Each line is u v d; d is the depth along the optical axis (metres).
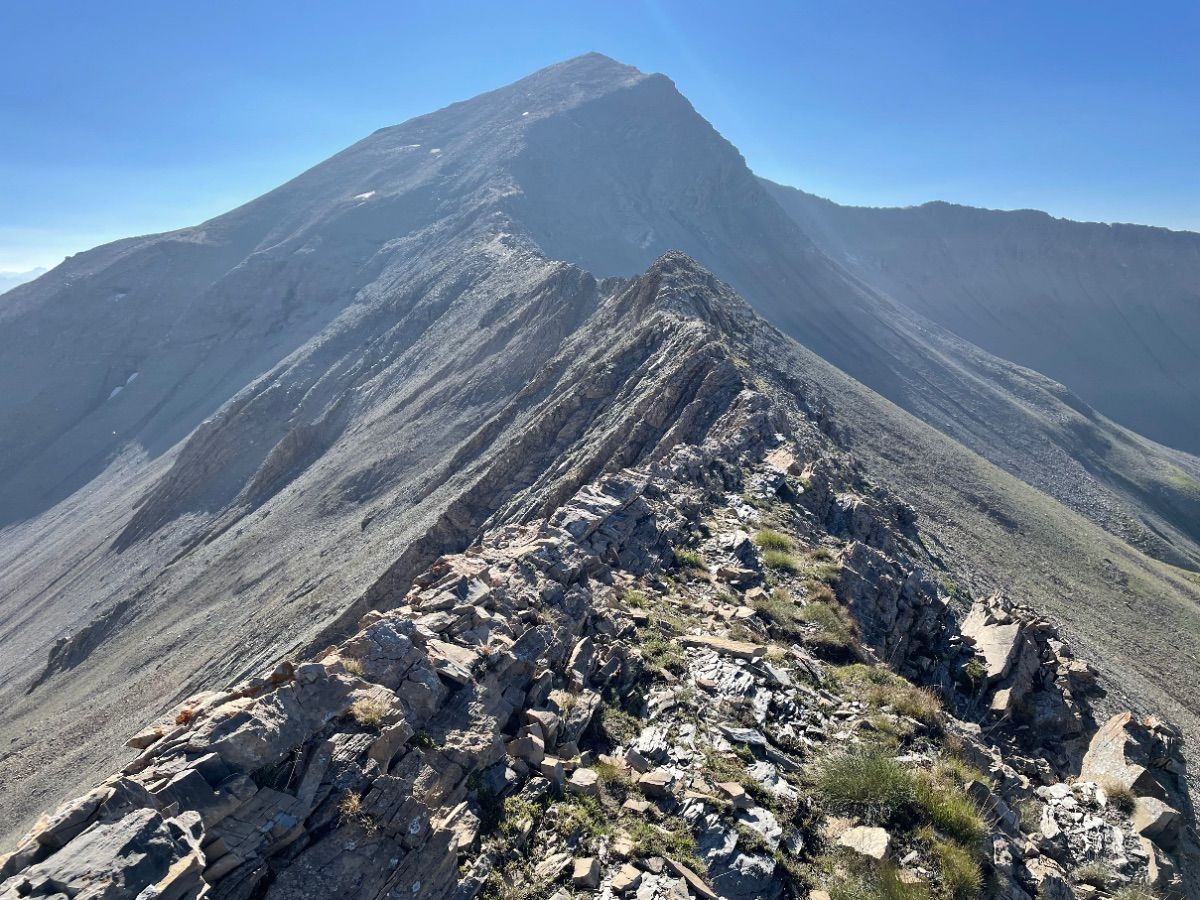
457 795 10.55
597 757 12.73
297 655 45.91
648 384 57.56
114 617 89.31
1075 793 14.13
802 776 12.42
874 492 48.84
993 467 109.44
